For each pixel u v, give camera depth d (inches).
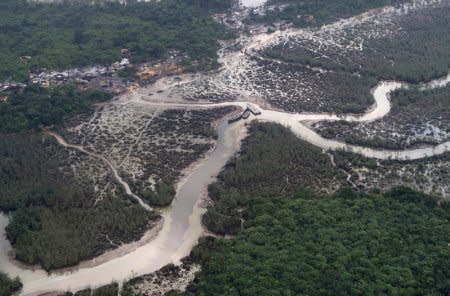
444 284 6486.2
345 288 6432.1
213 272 6953.7
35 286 7209.6
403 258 6840.6
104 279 7288.4
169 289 7057.1
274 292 6402.6
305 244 7155.5
